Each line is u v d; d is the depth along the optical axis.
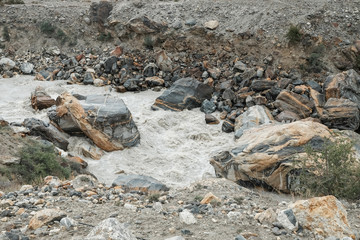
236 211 7.12
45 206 7.38
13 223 6.32
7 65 27.83
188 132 21.02
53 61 28.81
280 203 8.19
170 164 18.05
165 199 8.21
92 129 18.09
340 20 25.70
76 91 25.08
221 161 12.79
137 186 11.73
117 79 26.41
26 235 5.80
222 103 23.05
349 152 9.58
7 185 11.33
